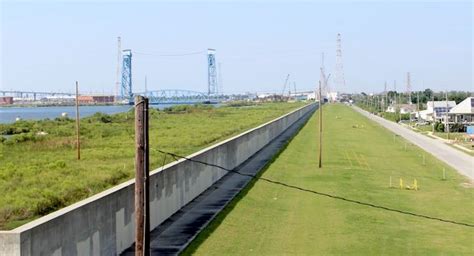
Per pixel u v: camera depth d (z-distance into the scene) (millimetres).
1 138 56906
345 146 68062
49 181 30484
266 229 26469
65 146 52250
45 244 15969
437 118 117875
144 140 15102
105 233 19656
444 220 29844
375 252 23406
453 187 40781
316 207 31891
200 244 23031
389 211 31594
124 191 21438
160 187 25516
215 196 32781
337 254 22922
